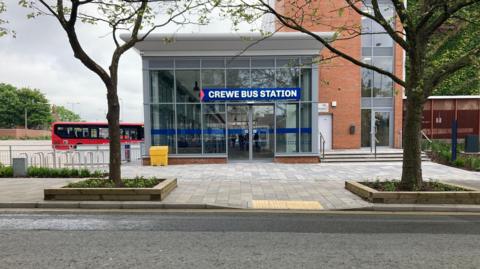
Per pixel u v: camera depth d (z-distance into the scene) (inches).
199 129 636.7
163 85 635.5
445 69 323.6
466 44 472.1
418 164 329.7
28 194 343.9
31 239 217.5
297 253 191.8
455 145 591.5
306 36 595.8
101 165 618.8
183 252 193.2
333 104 795.4
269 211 293.3
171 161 628.4
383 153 670.5
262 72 636.1
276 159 632.4
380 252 193.9
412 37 318.0
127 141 1262.3
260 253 191.8
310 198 333.7
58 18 307.9
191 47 612.7
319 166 582.2
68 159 680.4
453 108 856.9
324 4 761.0
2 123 3078.2
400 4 310.3
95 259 182.4
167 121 636.7
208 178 453.4
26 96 3110.2
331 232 233.9
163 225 250.7
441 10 357.4
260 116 642.2
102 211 294.2
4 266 172.7
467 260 181.8
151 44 600.4
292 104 637.3
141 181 354.6
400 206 297.9
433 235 227.3
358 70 797.2
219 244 207.5
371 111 833.5
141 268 170.1
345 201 320.2
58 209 301.0
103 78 332.5
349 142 800.9
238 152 645.9
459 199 304.3
